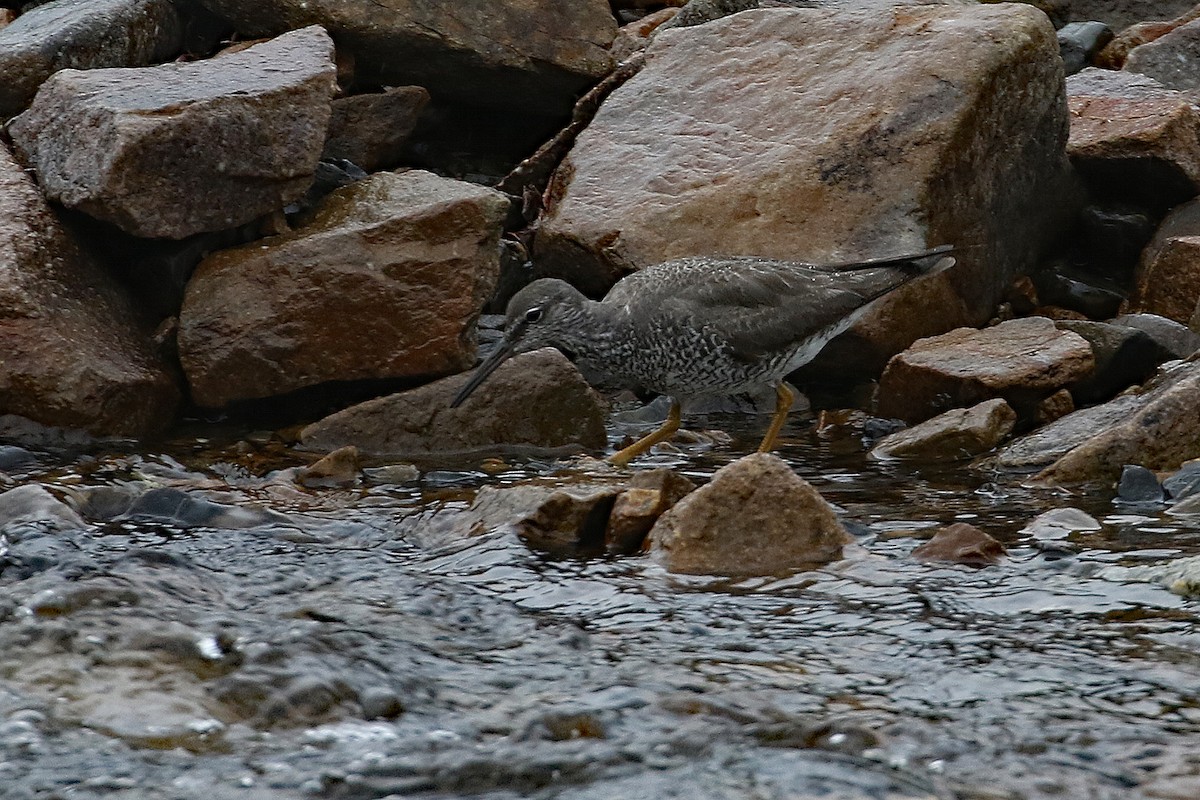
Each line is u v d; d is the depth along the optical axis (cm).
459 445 1382
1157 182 1616
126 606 881
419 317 1405
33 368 1322
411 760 725
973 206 1515
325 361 1405
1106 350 1402
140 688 794
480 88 1786
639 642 877
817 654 853
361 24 1681
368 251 1403
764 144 1559
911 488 1228
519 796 690
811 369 1534
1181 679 804
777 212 1503
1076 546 1041
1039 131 1561
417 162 1809
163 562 995
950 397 1380
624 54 1791
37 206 1395
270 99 1417
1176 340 1434
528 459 1355
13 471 1249
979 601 938
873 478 1267
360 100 1675
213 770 716
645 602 947
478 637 890
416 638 879
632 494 1098
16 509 1098
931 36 1564
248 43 1692
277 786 701
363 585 972
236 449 1355
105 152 1360
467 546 1063
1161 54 1925
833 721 754
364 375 1412
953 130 1486
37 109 1473
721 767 707
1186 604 918
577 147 1631
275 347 1394
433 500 1191
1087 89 1786
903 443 1333
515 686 810
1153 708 770
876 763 713
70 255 1398
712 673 824
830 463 1323
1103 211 1644
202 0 1702
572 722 761
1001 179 1538
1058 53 1554
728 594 962
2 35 1656
